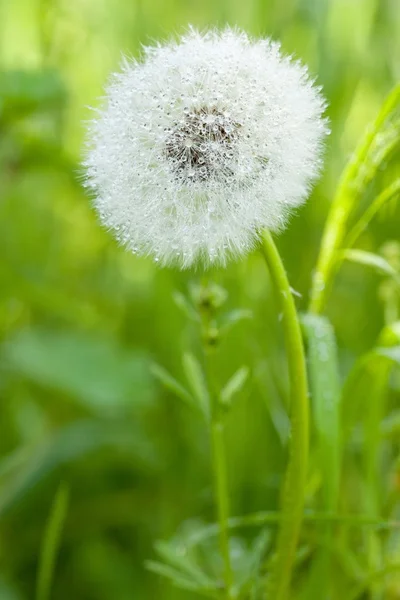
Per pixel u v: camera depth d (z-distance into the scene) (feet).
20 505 1.30
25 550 1.29
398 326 1.02
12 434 1.43
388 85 1.52
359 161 0.95
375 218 1.30
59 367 1.36
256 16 1.52
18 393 1.44
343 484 1.13
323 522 0.98
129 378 1.36
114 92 0.86
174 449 1.30
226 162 0.83
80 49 1.66
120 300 1.56
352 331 1.41
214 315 0.95
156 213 0.83
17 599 1.20
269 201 0.83
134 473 1.34
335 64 1.43
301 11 1.47
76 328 1.57
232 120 0.83
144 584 1.25
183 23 1.67
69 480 1.33
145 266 1.55
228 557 0.96
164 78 0.84
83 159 0.88
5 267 1.41
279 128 0.83
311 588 0.99
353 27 1.51
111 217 0.84
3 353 1.40
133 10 1.63
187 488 1.27
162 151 0.84
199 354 1.32
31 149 1.40
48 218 1.64
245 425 1.23
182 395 0.98
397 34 1.53
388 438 1.18
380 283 1.31
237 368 1.27
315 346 0.95
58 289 1.49
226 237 0.82
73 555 1.29
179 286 1.34
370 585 1.04
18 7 1.64
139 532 1.30
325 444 0.94
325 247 0.98
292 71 0.86
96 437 1.34
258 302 1.36
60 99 1.37
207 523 1.22
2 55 1.65
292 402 0.89
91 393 1.34
